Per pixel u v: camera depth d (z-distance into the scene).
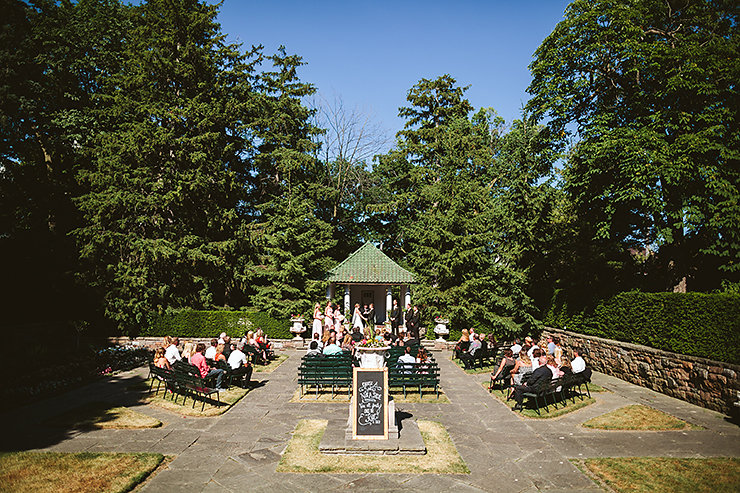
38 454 8.11
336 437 8.84
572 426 10.22
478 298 23.98
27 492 6.56
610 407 11.85
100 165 22.70
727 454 8.41
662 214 16.44
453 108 37.94
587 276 20.11
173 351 13.55
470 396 13.14
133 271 22.22
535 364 12.46
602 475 7.41
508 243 24.80
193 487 6.92
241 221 28.19
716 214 15.01
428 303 24.56
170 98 25.27
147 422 10.13
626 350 15.62
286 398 12.74
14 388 12.27
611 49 17.97
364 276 25.28
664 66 16.55
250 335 18.56
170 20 25.23
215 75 27.59
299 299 25.33
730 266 15.48
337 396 13.02
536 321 22.94
